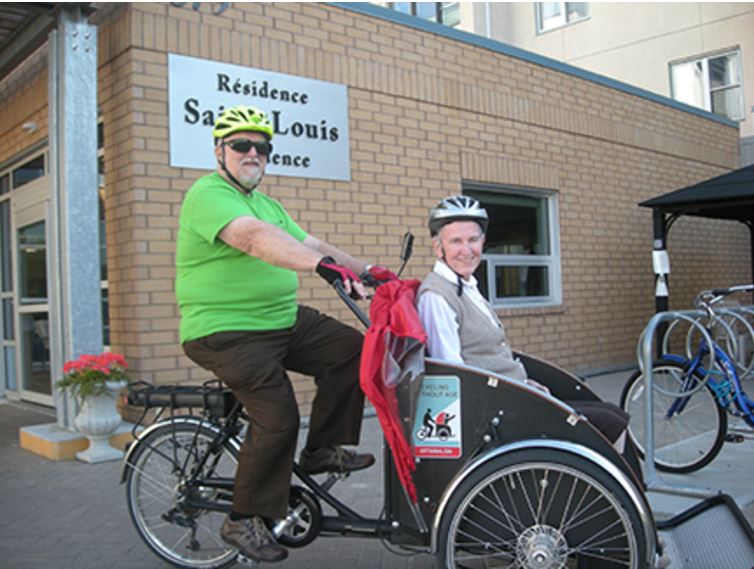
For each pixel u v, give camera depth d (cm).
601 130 967
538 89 888
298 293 661
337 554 356
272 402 292
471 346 289
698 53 1652
